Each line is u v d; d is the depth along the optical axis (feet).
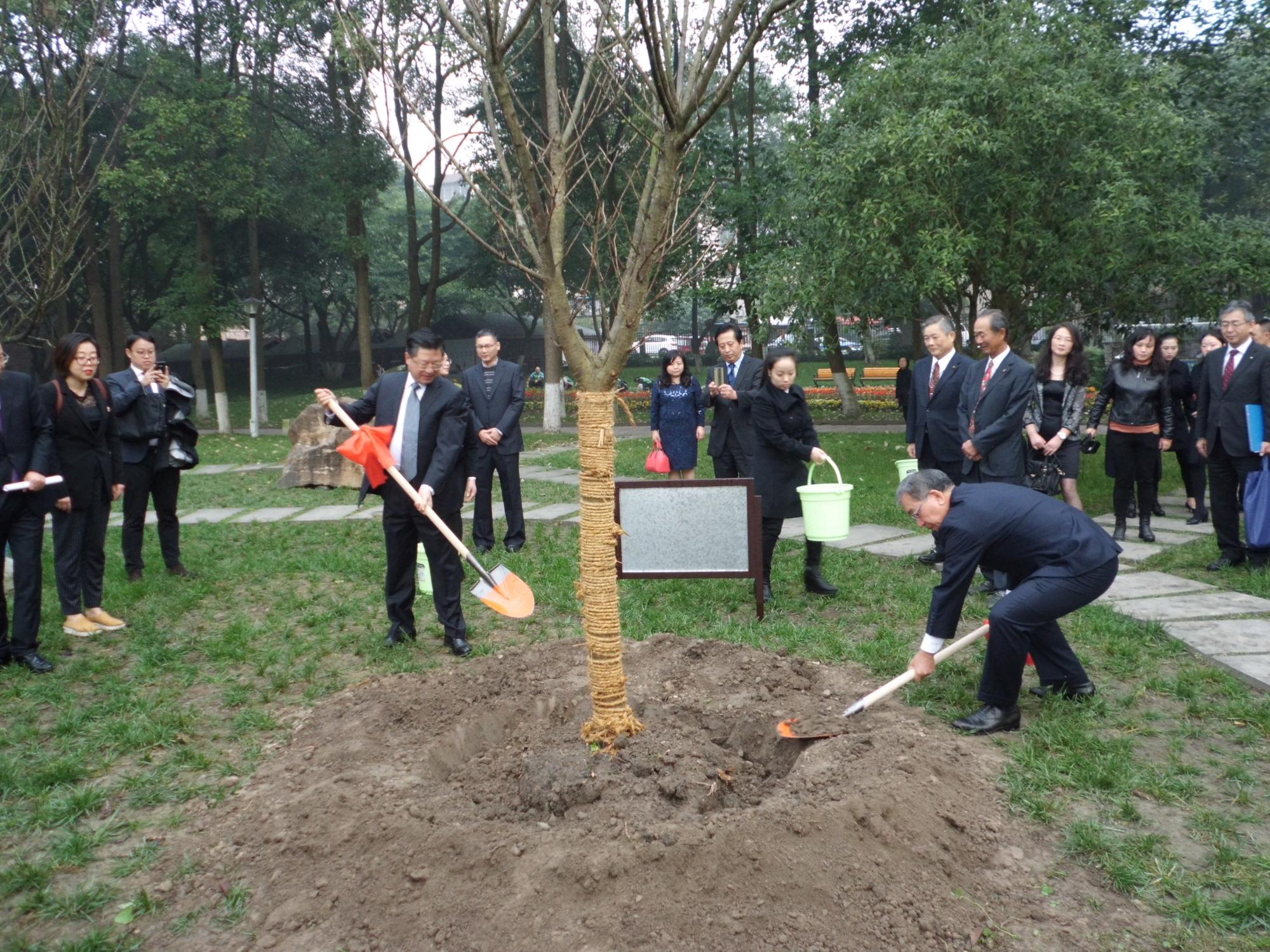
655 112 11.99
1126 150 36.81
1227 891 10.29
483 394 27.07
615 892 9.90
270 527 32.35
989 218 37.86
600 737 12.78
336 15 12.63
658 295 13.15
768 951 9.28
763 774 13.47
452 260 169.27
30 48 39.58
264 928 10.16
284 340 187.42
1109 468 27.02
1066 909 10.11
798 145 46.62
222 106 80.23
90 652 19.45
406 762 13.46
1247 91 53.67
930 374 23.21
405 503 18.26
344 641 19.67
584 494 12.56
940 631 13.85
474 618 21.25
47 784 13.55
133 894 10.88
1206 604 20.04
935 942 9.49
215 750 14.70
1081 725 14.30
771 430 20.71
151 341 24.57
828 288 41.63
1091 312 41.16
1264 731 13.96
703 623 20.06
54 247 31.12
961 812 11.55
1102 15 43.88
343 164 85.76
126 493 24.54
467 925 9.75
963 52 39.65
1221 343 28.43
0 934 10.25
